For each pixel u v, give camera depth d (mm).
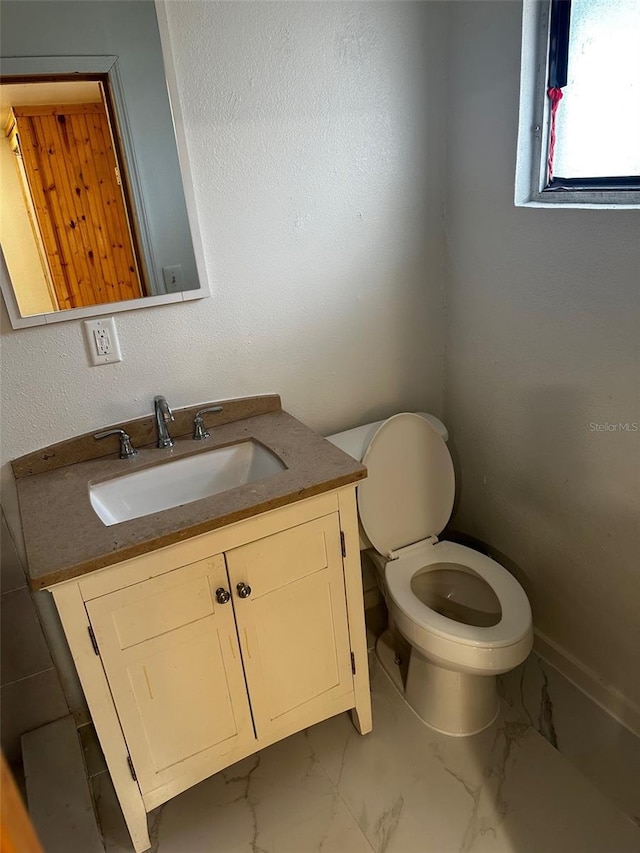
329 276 1730
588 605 1679
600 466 1523
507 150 1559
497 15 1493
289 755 1663
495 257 1687
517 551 1898
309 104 1549
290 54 1488
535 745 1622
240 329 1652
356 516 1437
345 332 1816
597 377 1466
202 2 1362
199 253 1522
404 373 1969
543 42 1456
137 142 1382
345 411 1912
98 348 1484
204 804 1555
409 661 1785
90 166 1354
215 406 1666
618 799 1475
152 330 1541
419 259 1857
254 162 1527
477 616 1780
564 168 1541
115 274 1446
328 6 1494
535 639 1897
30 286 1373
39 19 1238
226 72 1431
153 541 1174
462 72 1646
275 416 1727
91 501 1371
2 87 1245
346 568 1476
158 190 1432
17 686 1643
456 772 1575
